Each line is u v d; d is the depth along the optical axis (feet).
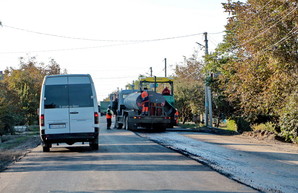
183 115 169.89
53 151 56.85
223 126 153.17
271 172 38.75
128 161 43.91
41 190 29.50
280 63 73.51
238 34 87.71
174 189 29.14
